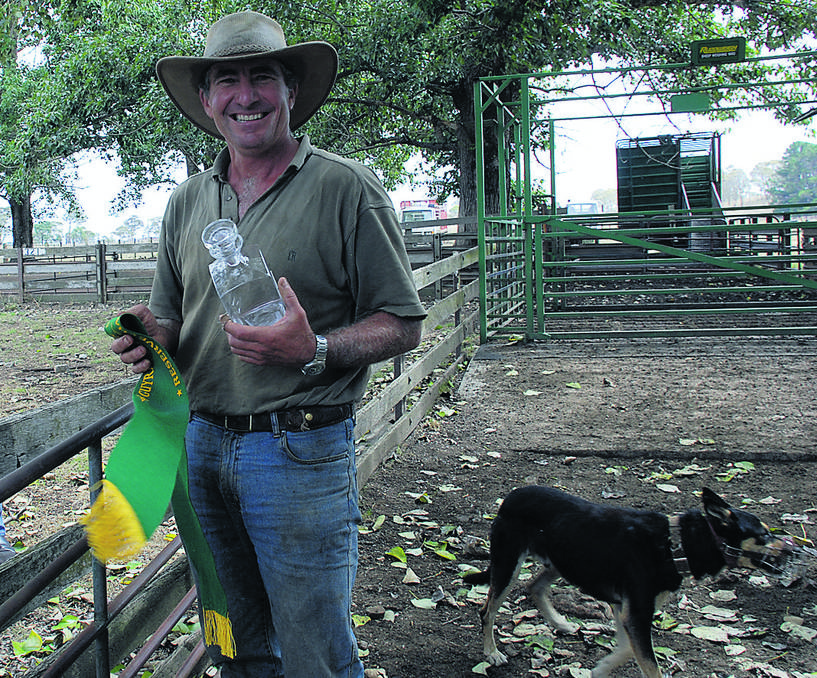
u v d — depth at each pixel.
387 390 5.50
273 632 2.35
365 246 2.11
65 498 5.08
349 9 15.65
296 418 2.06
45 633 3.51
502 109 10.81
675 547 2.81
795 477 5.15
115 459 1.72
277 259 2.08
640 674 3.09
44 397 7.96
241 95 2.08
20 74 28.45
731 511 2.82
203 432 2.17
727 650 3.21
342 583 2.13
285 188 2.11
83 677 2.36
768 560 2.79
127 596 2.45
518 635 3.39
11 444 2.33
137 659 2.55
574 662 3.18
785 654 3.18
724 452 5.52
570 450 5.75
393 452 5.73
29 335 12.96
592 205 22.77
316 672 2.10
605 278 8.76
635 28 14.52
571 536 3.04
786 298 12.23
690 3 16.56
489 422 6.46
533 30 13.88
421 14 14.72
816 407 6.36
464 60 15.42
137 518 1.64
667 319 10.94
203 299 2.17
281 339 1.86
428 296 15.35
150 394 1.89
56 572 2.06
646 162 16.89
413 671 3.16
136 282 18.48
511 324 10.34
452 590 3.81
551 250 11.84
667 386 7.13
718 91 16.75
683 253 8.59
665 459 5.59
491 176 17.47
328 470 2.10
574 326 10.54
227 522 2.23
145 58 18.41
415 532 4.46
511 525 3.24
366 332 2.05
